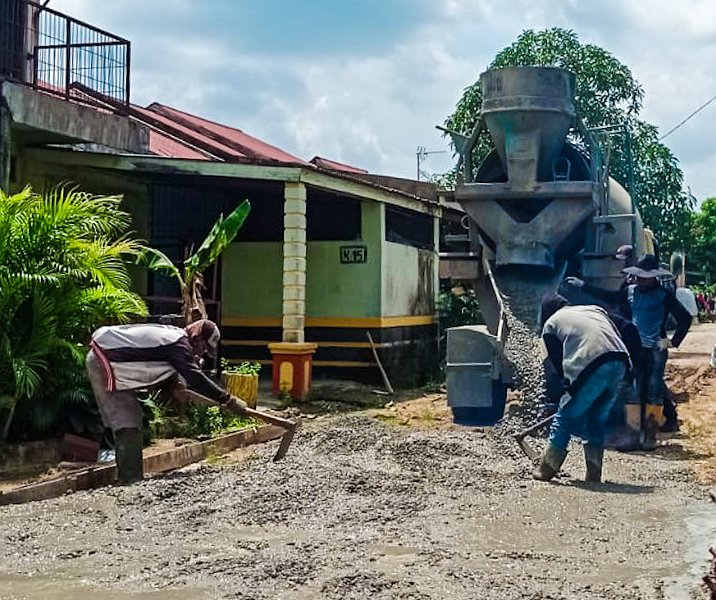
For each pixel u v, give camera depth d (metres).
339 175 15.60
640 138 24.89
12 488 8.41
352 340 17.64
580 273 12.52
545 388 10.78
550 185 12.10
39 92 13.24
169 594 5.47
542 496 8.05
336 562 6.01
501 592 5.50
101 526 6.98
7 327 9.77
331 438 10.39
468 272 12.84
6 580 5.78
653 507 7.77
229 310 18.05
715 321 44.72
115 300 10.38
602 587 5.67
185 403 11.23
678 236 25.53
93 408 10.27
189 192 17.61
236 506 7.46
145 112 20.78
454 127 23.47
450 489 8.20
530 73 12.11
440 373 19.39
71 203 10.16
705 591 5.63
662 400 11.22
